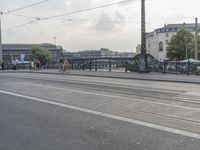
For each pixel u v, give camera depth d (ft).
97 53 408.26
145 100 35.73
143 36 90.07
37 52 387.55
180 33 334.24
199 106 31.40
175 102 34.12
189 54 314.55
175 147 18.03
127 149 17.85
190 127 22.62
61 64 108.78
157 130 21.88
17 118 26.78
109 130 22.12
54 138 20.43
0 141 20.02
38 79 69.05
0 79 71.87
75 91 45.34
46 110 30.35
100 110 29.84
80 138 20.30
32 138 20.56
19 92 45.83
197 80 62.59
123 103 33.81
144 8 89.35
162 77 70.85
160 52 457.68
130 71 97.45
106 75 80.18
